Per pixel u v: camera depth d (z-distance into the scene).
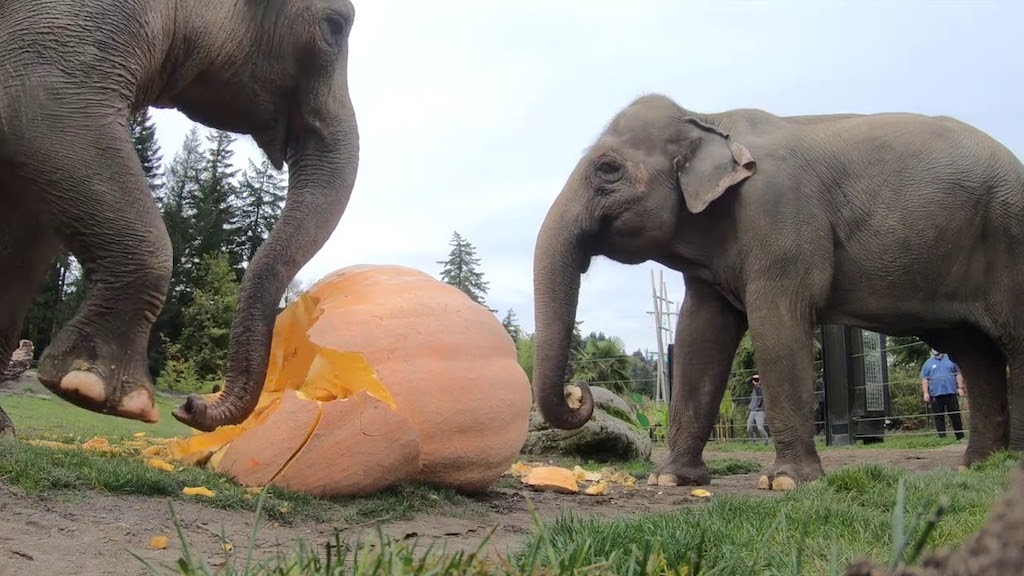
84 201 4.12
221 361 41.38
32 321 41.16
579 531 4.02
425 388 6.35
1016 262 10.13
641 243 10.28
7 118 4.07
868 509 5.46
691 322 10.49
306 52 5.56
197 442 6.61
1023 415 10.15
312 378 6.38
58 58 4.14
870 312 10.21
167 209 56.62
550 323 9.95
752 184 9.71
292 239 5.45
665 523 4.36
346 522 5.47
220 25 5.21
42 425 11.56
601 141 10.46
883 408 20.08
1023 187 10.27
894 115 10.52
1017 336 10.13
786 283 9.50
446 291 6.97
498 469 6.85
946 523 4.65
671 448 10.22
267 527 5.07
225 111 5.57
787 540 4.17
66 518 4.52
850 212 9.96
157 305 4.22
